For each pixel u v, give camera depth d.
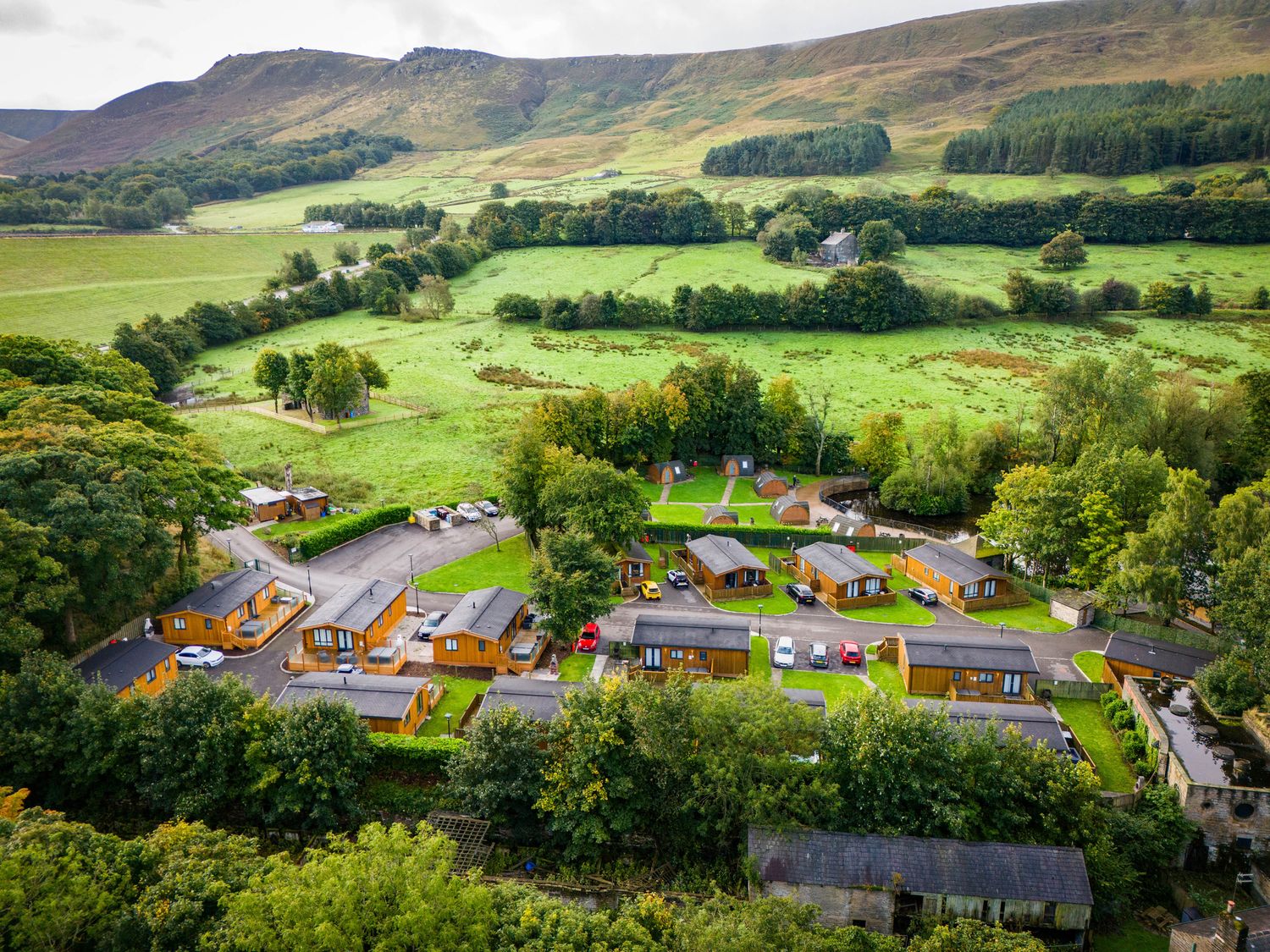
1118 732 68.50
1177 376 152.50
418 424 147.62
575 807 53.75
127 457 79.94
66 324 187.25
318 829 56.19
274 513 110.69
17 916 38.41
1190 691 69.56
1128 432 118.75
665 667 77.38
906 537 115.31
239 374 173.00
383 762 61.28
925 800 52.09
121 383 116.75
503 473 105.12
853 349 193.12
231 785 55.72
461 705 70.69
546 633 81.06
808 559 97.75
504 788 54.81
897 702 57.56
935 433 134.88
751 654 80.81
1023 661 73.44
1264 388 126.81
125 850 44.56
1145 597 81.31
